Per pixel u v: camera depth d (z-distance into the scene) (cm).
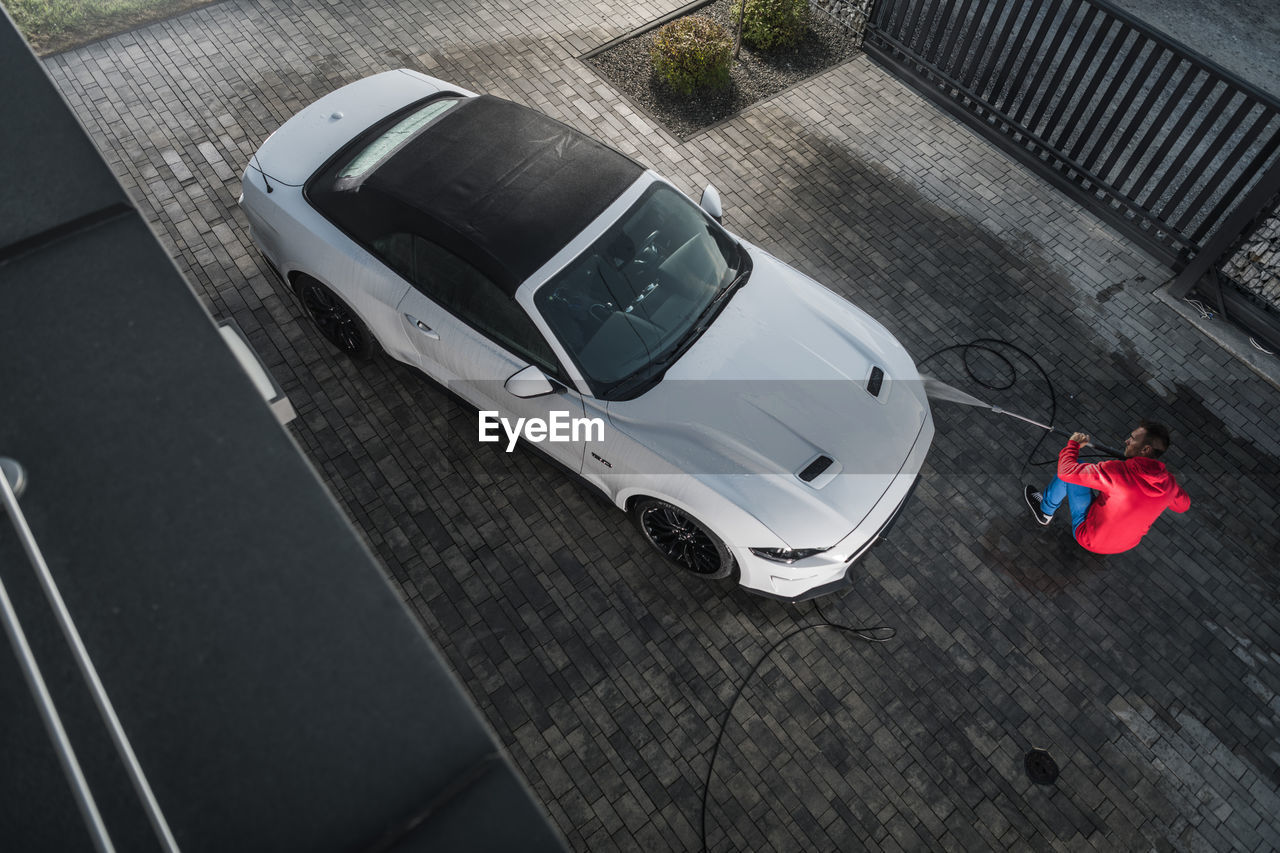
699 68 816
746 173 781
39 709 97
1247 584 564
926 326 681
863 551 485
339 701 117
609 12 934
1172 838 470
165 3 899
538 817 112
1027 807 475
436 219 500
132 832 104
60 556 125
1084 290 713
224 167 744
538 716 491
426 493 572
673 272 511
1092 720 506
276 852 108
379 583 125
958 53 818
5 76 182
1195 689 521
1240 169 830
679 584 542
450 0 932
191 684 117
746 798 470
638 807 464
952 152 816
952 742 494
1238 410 647
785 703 502
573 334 480
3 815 102
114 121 780
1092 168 811
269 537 128
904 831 465
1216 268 688
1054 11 720
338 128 575
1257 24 1019
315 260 541
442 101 594
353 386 616
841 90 868
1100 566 566
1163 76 677
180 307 150
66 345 146
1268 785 490
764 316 519
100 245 158
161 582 124
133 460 134
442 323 513
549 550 551
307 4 913
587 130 806
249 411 139
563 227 497
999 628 537
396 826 110
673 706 498
